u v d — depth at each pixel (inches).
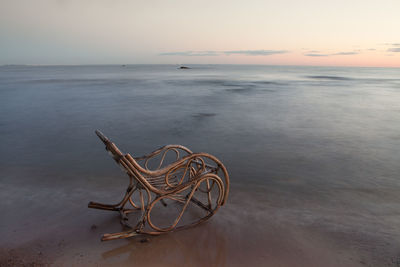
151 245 85.4
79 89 745.0
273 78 1471.5
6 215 104.1
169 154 196.9
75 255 80.1
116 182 141.3
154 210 109.2
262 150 204.5
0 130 270.5
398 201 124.0
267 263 78.0
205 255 81.0
